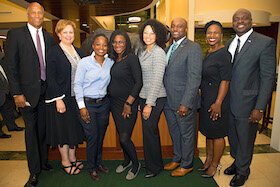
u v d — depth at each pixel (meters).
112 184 2.34
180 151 2.53
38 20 2.05
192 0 3.68
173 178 2.43
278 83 3.07
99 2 4.71
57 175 2.51
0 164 2.81
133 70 2.09
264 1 6.10
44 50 2.14
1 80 3.28
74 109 2.26
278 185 2.32
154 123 2.23
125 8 5.77
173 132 2.47
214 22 2.14
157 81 2.07
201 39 5.90
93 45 2.14
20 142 3.52
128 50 2.16
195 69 2.06
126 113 2.16
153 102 2.10
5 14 5.31
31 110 2.14
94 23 8.27
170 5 5.34
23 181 2.43
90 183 2.36
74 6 5.12
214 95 2.15
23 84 2.06
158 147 2.37
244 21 2.02
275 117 3.15
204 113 2.25
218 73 2.10
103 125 2.33
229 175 2.49
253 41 2.01
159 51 2.09
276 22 6.71
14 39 2.00
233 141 2.36
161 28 2.14
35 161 2.26
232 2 5.95
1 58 3.30
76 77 2.13
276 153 3.05
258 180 2.40
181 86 2.16
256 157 2.94
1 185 2.36
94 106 2.19
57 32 2.22
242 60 2.04
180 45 2.17
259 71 2.04
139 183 2.35
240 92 2.07
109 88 2.20
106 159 2.86
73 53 2.29
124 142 2.26
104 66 2.17
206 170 2.52
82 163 2.75
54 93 2.13
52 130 2.25
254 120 2.05
